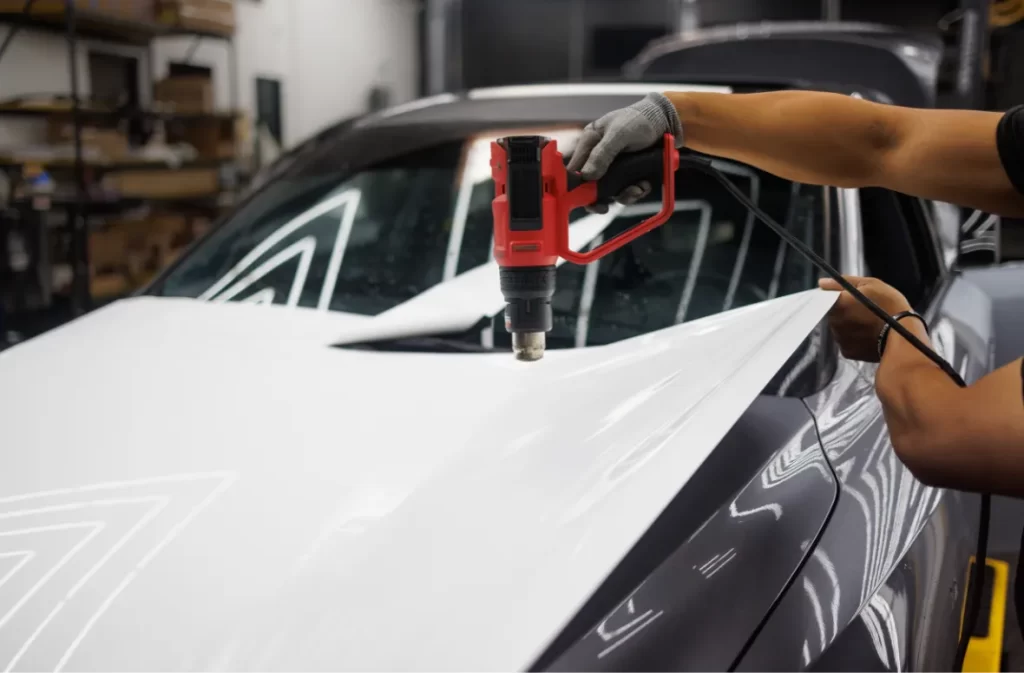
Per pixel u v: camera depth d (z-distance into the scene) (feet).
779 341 2.98
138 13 17.26
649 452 2.60
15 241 14.57
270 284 5.21
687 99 3.00
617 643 2.54
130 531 2.78
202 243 5.86
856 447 3.68
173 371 3.92
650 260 4.74
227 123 19.65
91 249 15.71
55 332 4.78
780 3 13.85
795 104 2.95
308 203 5.94
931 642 3.43
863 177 2.94
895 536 3.43
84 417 3.52
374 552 2.54
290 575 2.52
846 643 2.85
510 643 2.17
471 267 5.13
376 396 3.44
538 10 30.48
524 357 3.04
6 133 16.02
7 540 2.81
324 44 28.25
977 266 6.58
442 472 2.85
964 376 5.17
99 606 2.51
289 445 3.13
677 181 5.24
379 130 6.46
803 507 3.22
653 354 3.30
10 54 16.35
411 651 2.23
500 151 2.85
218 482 2.96
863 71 9.77
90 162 15.49
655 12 30.09
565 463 2.71
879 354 3.01
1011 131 2.59
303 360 3.92
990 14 10.66
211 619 2.42
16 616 2.52
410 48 34.06
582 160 2.89
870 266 5.57
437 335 4.00
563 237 2.88
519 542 2.44
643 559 2.81
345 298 4.95
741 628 2.72
